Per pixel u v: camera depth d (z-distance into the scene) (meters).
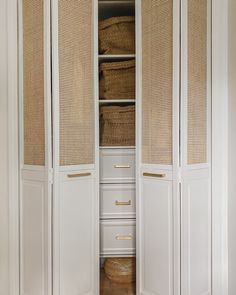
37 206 1.96
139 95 2.08
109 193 2.33
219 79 2.10
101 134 2.33
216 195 2.10
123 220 2.33
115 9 2.48
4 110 2.06
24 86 2.06
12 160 2.06
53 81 1.87
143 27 2.06
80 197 2.00
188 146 1.94
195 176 1.99
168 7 1.93
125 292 2.21
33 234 1.99
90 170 2.05
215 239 2.11
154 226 2.01
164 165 1.96
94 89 2.07
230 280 2.08
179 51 1.90
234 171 2.05
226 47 2.09
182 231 1.90
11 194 2.06
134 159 2.33
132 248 2.33
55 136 1.87
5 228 2.07
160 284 1.98
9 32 2.05
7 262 2.07
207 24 2.08
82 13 2.02
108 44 2.31
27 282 2.04
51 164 1.88
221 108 2.10
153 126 2.01
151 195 2.03
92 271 2.06
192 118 1.97
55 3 1.88
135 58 2.16
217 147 2.09
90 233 2.05
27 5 2.02
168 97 1.94
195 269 1.99
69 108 1.95
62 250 1.91
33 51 1.98
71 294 1.95
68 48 1.95
